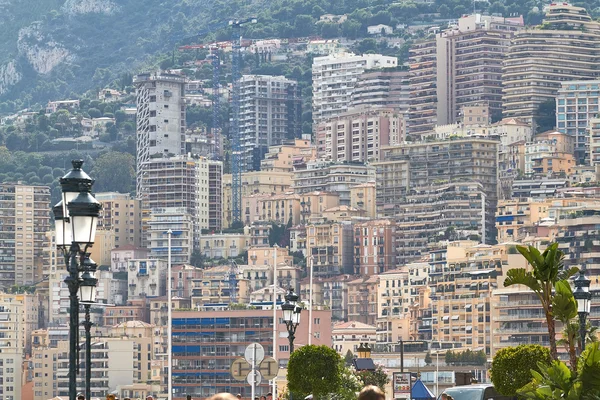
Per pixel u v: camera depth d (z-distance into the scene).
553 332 136.38
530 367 144.75
